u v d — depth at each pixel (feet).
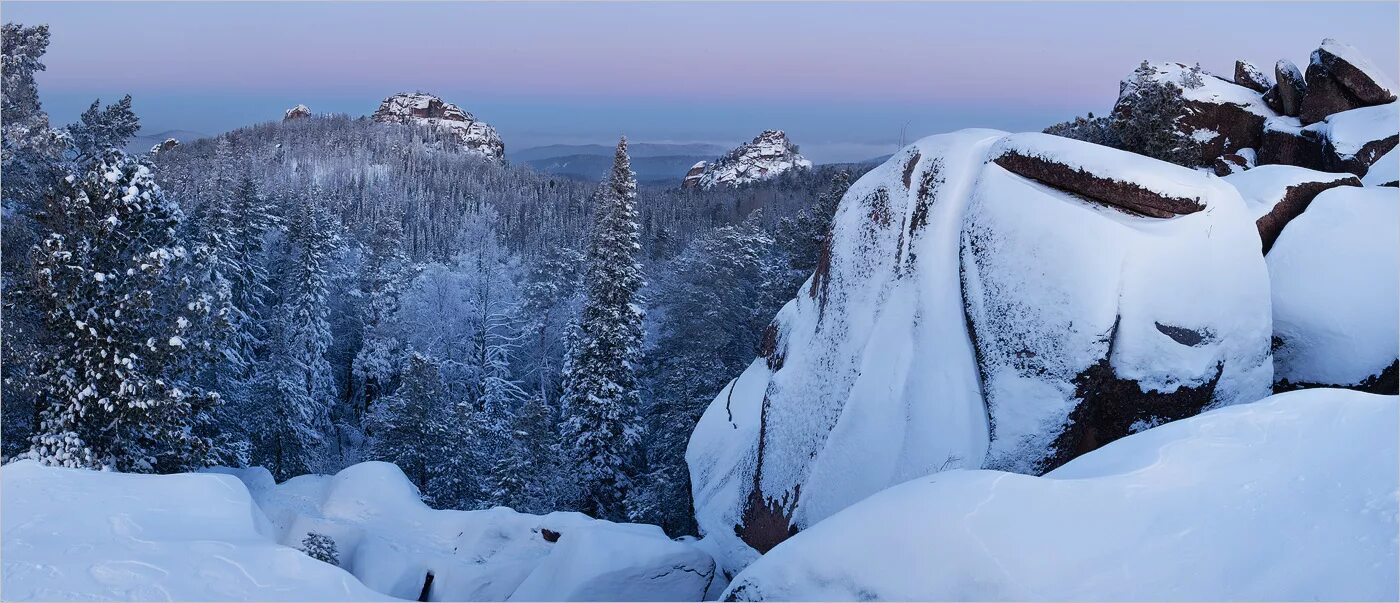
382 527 77.51
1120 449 33.94
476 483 122.31
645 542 57.41
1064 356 48.49
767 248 163.43
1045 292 50.11
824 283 71.31
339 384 201.87
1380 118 77.46
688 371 124.88
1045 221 51.67
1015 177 55.57
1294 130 84.17
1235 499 27.81
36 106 87.51
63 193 75.61
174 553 38.81
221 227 152.05
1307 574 23.77
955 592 27.12
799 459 61.67
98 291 73.56
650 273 214.69
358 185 524.52
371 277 208.33
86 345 73.97
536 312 201.98
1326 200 58.08
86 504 44.55
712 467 79.61
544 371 199.00
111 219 74.38
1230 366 49.67
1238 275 50.49
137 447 78.07
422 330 199.82
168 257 77.66
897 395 56.44
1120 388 47.98
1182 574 25.30
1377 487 26.18
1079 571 26.32
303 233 173.68
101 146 98.53
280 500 82.38
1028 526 28.37
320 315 173.47
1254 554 25.13
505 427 160.35
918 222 60.85
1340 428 30.19
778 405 66.95
